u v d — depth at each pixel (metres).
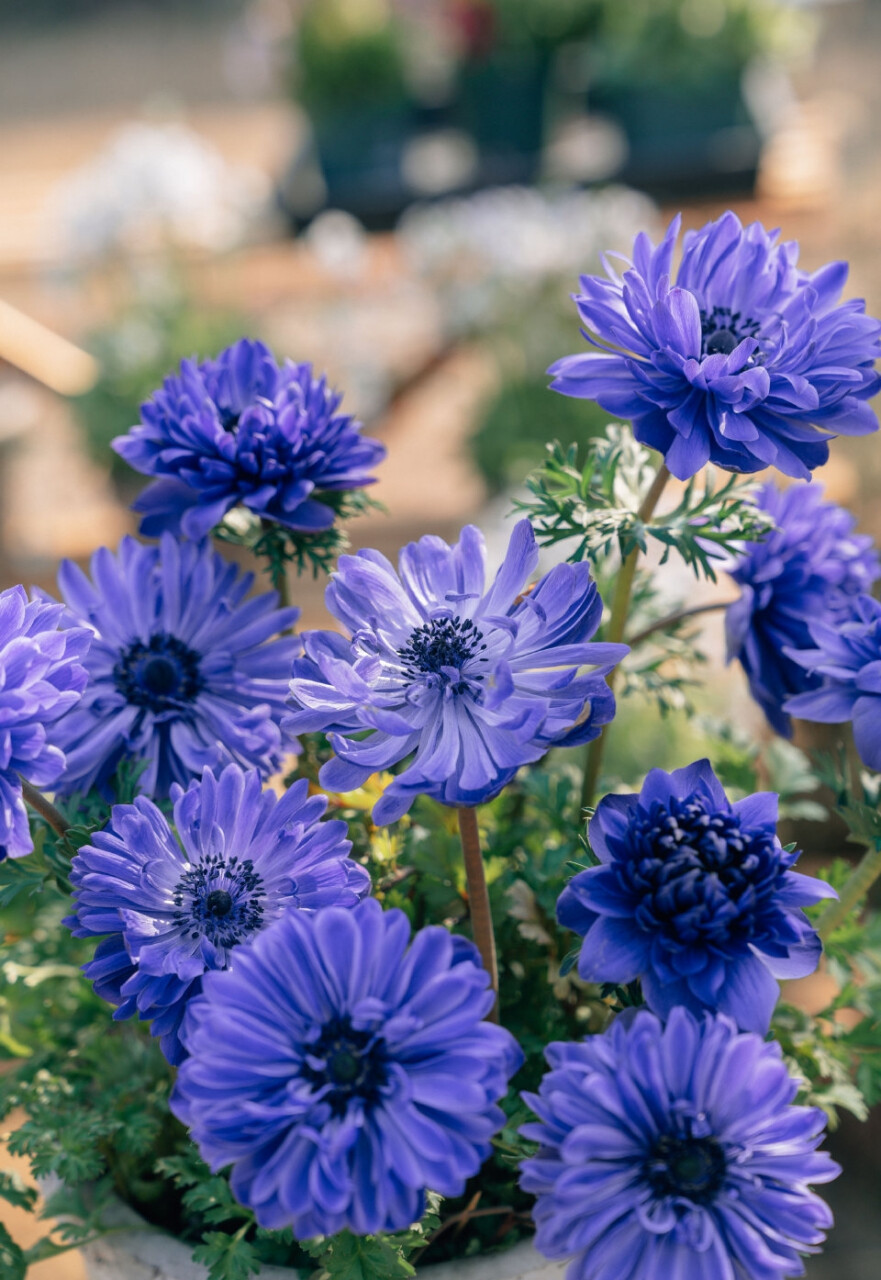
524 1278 0.40
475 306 1.24
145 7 3.30
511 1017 0.45
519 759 0.36
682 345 0.39
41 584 0.99
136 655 0.45
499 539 0.82
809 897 0.36
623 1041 0.35
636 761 0.69
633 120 1.41
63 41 3.18
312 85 1.45
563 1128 0.34
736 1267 0.34
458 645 0.38
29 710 0.36
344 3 1.44
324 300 1.31
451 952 0.35
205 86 2.68
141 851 0.38
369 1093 0.34
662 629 0.50
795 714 0.42
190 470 0.45
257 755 0.44
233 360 0.47
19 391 1.19
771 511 0.47
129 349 1.16
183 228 1.28
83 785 0.44
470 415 1.29
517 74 1.45
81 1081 0.47
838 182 1.34
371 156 1.46
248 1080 0.34
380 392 1.22
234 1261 0.40
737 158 1.37
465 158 1.52
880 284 1.19
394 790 0.36
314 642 0.38
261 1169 0.34
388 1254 0.38
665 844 0.36
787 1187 0.35
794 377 0.39
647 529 0.42
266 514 0.44
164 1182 0.45
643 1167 0.35
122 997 0.38
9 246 1.46
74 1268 0.65
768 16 1.37
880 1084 0.46
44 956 0.49
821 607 0.46
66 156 2.10
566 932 0.45
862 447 0.96
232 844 0.39
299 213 1.47
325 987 0.35
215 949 0.38
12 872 0.41
